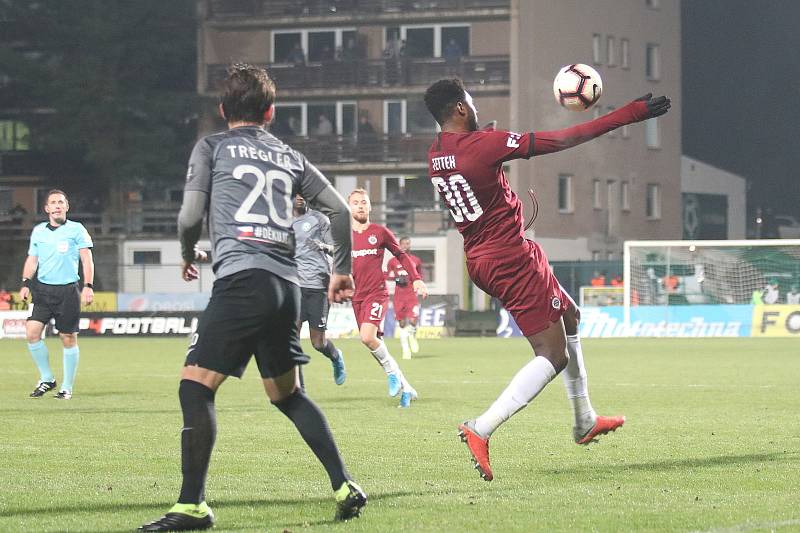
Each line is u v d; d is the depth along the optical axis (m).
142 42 145.12
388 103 151.62
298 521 18.44
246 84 18.52
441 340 98.69
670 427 31.78
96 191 151.00
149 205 143.75
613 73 157.75
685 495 20.72
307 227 41.75
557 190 152.25
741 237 179.88
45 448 27.72
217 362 17.83
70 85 141.88
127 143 144.25
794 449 26.94
